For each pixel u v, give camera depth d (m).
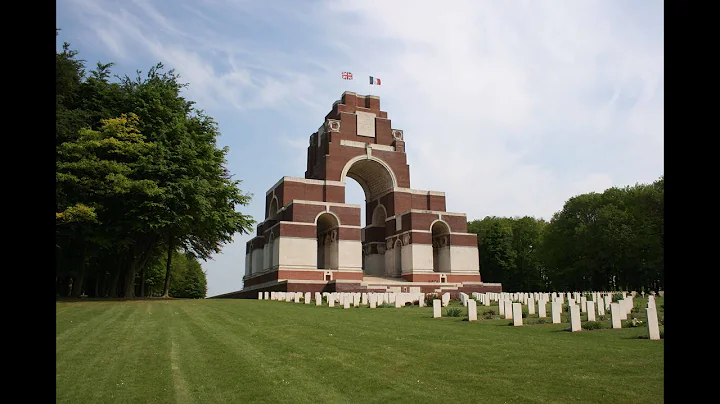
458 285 58.56
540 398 10.20
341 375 12.76
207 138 49.44
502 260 92.94
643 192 65.94
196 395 11.31
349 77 69.56
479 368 12.87
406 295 39.91
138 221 40.75
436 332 19.28
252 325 22.53
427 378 12.13
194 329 21.33
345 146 64.50
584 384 10.97
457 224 64.12
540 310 25.66
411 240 60.88
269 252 61.06
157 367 13.87
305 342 17.42
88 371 13.38
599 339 17.05
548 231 82.81
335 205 59.69
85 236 39.94
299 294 43.69
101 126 42.34
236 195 49.62
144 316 26.41
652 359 13.16
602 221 67.62
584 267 73.38
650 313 17.09
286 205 59.81
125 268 55.38
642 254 65.88
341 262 58.44
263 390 11.62
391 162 66.56
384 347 16.08
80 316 25.78
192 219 43.19
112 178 37.53
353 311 30.80
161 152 42.53
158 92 46.22
